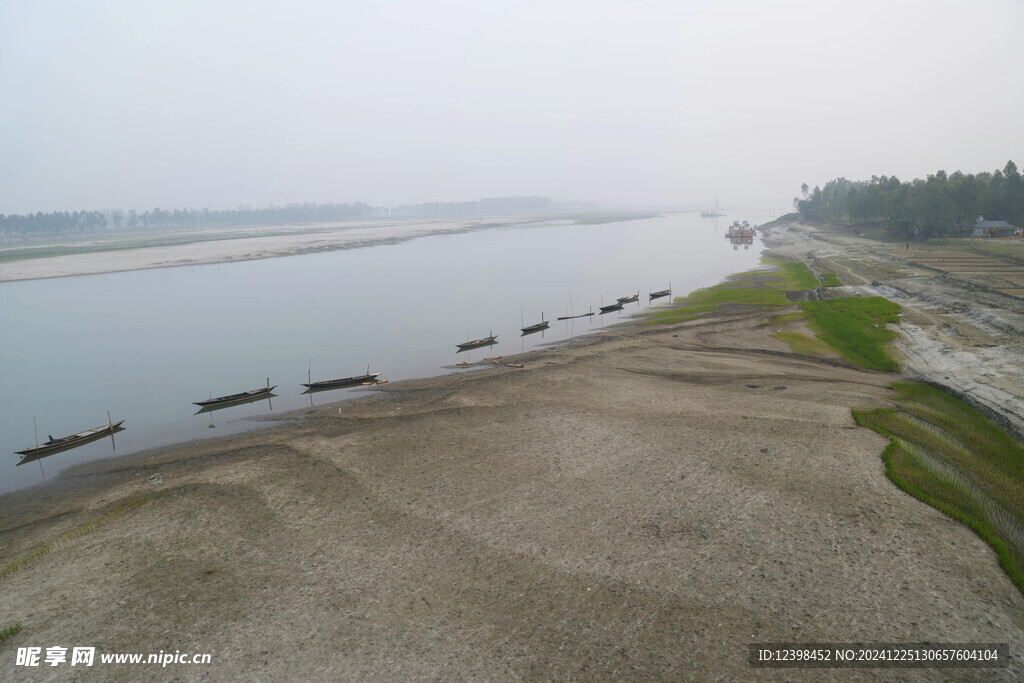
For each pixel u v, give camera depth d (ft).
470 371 166.71
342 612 66.33
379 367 177.78
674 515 83.51
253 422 134.51
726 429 113.19
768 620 63.00
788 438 107.55
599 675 56.13
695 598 66.64
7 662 60.13
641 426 117.08
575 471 98.58
